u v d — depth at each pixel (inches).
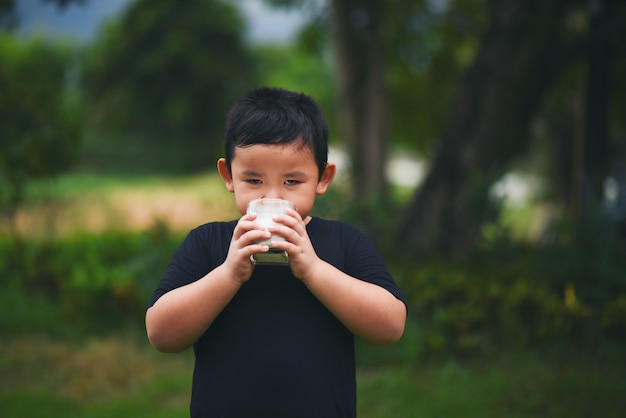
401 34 510.0
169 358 240.2
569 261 255.4
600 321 228.5
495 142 348.8
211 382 69.5
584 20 428.8
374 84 401.7
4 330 262.1
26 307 272.5
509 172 353.4
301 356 68.7
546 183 692.7
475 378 206.5
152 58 1603.1
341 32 405.1
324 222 77.5
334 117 705.6
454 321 235.6
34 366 224.4
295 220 65.7
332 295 67.4
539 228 594.2
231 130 70.8
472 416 179.0
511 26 344.2
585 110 352.8
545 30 340.2
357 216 311.9
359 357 229.6
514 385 196.5
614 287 247.3
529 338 230.8
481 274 282.5
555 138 576.1
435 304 257.1
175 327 67.5
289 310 70.0
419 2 499.5
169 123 1632.6
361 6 402.3
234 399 68.2
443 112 604.1
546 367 212.2
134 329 262.1
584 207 319.0
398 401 191.0
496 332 235.0
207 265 74.0
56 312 273.9
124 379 217.8
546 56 342.6
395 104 610.9
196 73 1610.5
